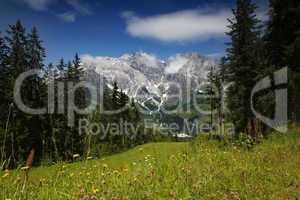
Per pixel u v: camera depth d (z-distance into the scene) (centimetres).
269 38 3681
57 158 858
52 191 731
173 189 826
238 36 4688
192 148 1379
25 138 4772
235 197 827
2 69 5719
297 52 3281
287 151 1592
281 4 3516
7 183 690
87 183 801
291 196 884
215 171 1040
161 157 1118
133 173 900
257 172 1108
